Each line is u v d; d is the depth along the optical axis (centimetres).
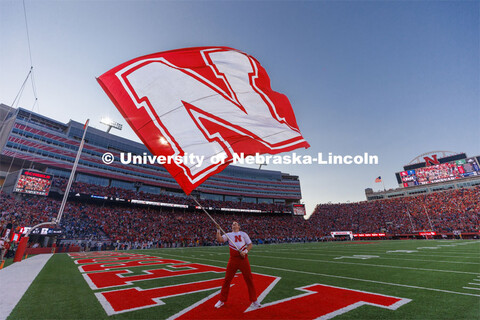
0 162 3888
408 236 5025
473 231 4328
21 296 513
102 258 1542
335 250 2147
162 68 488
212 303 457
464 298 484
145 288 596
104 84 438
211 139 469
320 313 396
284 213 7056
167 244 3722
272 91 630
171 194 6009
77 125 4734
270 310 413
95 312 405
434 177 6438
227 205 6319
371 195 7394
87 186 4166
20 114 4166
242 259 437
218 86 533
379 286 612
